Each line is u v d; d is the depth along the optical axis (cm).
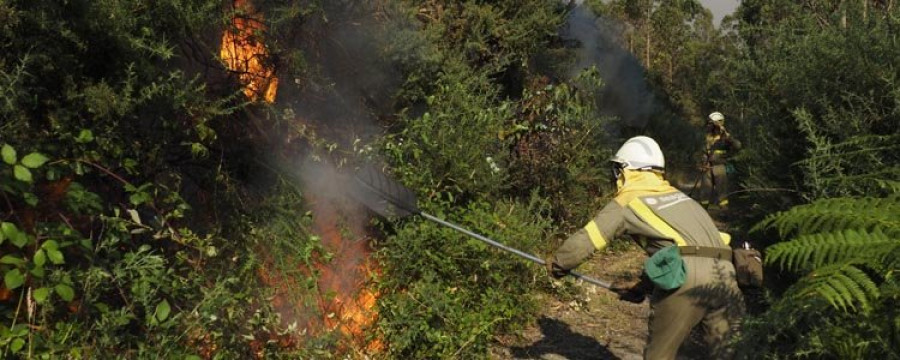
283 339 432
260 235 427
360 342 476
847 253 265
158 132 388
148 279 342
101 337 329
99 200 346
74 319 323
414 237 509
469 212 564
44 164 336
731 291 381
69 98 340
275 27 478
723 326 381
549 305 640
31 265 298
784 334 354
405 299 489
